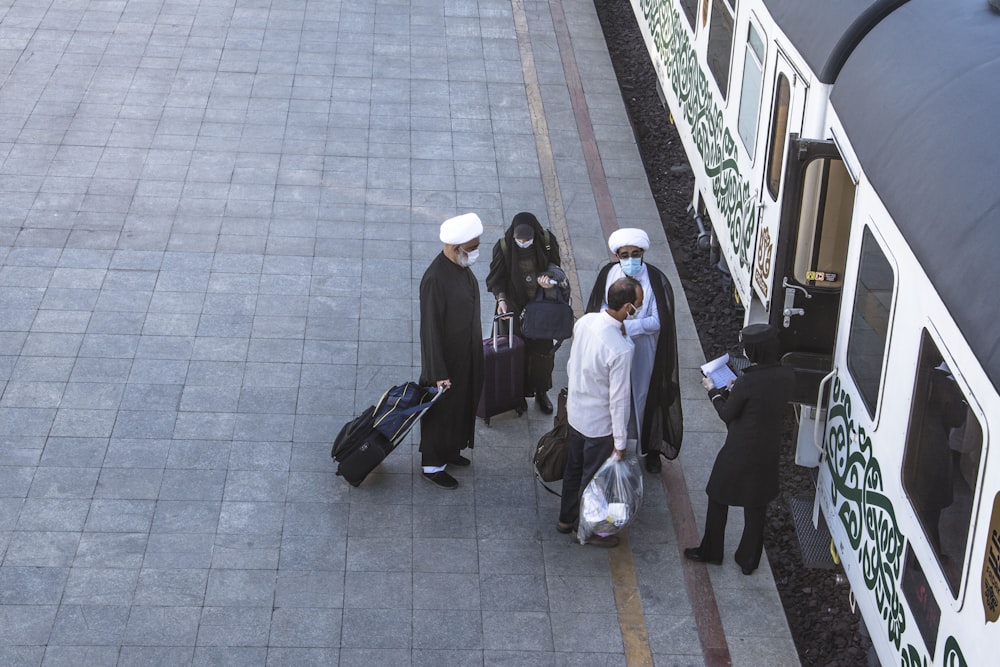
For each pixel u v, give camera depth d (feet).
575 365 21.56
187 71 40.83
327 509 23.62
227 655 20.16
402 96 40.63
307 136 37.63
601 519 21.97
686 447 26.18
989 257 14.39
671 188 38.01
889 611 18.03
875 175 17.97
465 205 34.73
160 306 29.32
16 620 20.53
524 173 36.81
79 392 26.27
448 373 23.12
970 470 14.89
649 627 21.44
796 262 22.95
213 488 23.93
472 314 23.11
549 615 21.52
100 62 40.93
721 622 21.66
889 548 18.01
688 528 23.88
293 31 44.45
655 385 23.84
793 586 23.17
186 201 33.73
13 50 41.11
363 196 34.73
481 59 43.88
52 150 35.60
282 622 20.92
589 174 37.19
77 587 21.33
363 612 21.25
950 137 16.31
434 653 20.52
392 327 29.30
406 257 32.12
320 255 31.86
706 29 32.81
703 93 33.22
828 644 21.83
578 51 45.42
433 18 46.73
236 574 21.88
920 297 16.63
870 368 19.20
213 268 30.94
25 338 27.78
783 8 24.06
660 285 23.45
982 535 14.35
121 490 23.67
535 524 23.66
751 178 27.04
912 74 18.21
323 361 27.89
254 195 34.30
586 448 22.08
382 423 23.25
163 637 20.43
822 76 21.15
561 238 33.60
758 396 20.54
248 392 26.71
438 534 23.21
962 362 14.99
